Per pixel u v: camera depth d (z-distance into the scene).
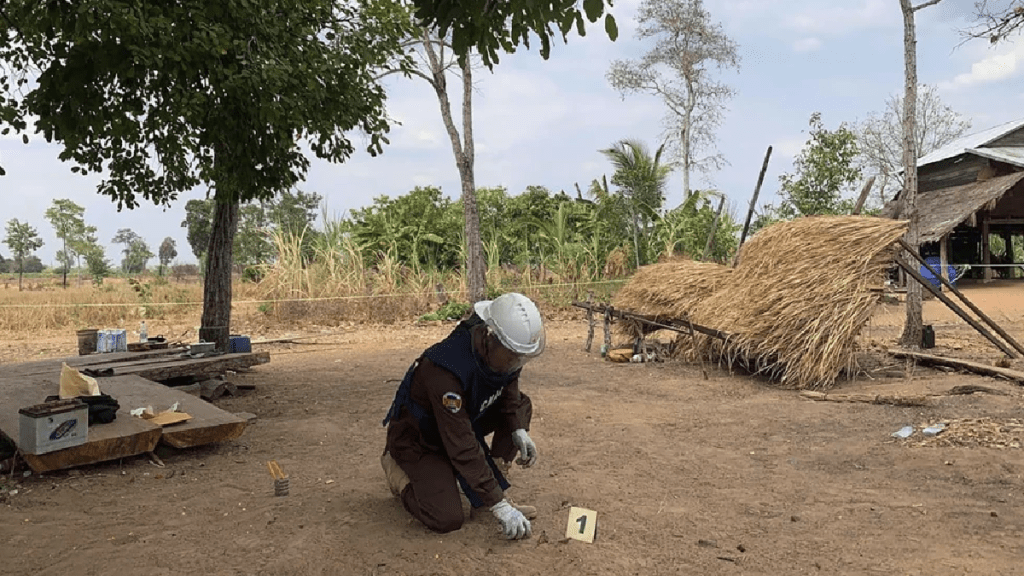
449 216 26.47
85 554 3.47
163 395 6.39
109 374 7.32
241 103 6.86
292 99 6.69
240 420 5.74
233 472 5.04
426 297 19.88
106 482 4.76
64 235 42.59
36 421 4.64
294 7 6.87
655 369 10.30
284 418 7.00
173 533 3.76
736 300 9.84
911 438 5.78
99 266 41.75
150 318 19.47
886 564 3.32
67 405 4.81
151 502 4.33
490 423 4.04
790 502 4.32
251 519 3.97
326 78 7.22
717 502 4.32
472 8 3.88
